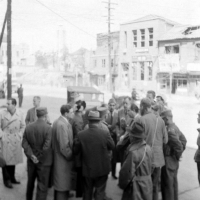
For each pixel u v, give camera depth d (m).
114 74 46.06
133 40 41.56
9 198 4.91
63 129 4.39
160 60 36.91
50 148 4.52
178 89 35.84
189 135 11.55
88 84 55.09
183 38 34.81
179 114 18.91
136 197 3.66
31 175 4.61
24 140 4.52
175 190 4.73
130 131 3.84
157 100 6.36
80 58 64.81
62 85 63.69
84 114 5.43
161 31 38.34
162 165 4.29
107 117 5.99
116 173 6.46
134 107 5.82
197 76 33.97
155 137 4.25
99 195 4.28
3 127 5.48
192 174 6.59
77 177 4.69
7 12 14.12
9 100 5.60
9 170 5.54
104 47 51.16
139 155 3.69
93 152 4.16
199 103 27.25
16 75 74.38
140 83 40.31
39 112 4.52
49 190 5.43
